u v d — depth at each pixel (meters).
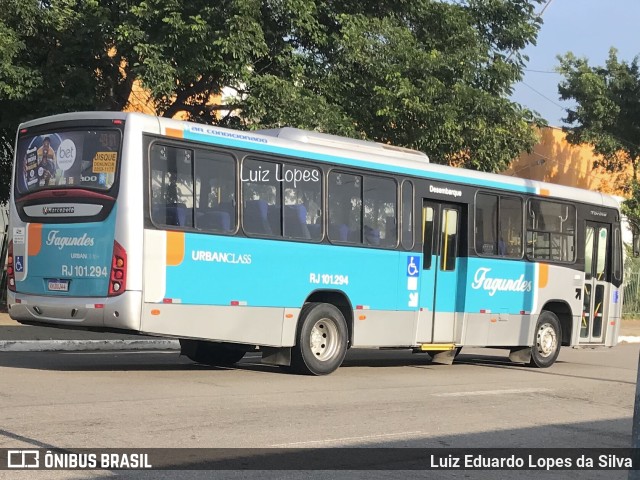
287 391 10.52
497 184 14.73
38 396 9.20
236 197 11.19
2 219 21.41
